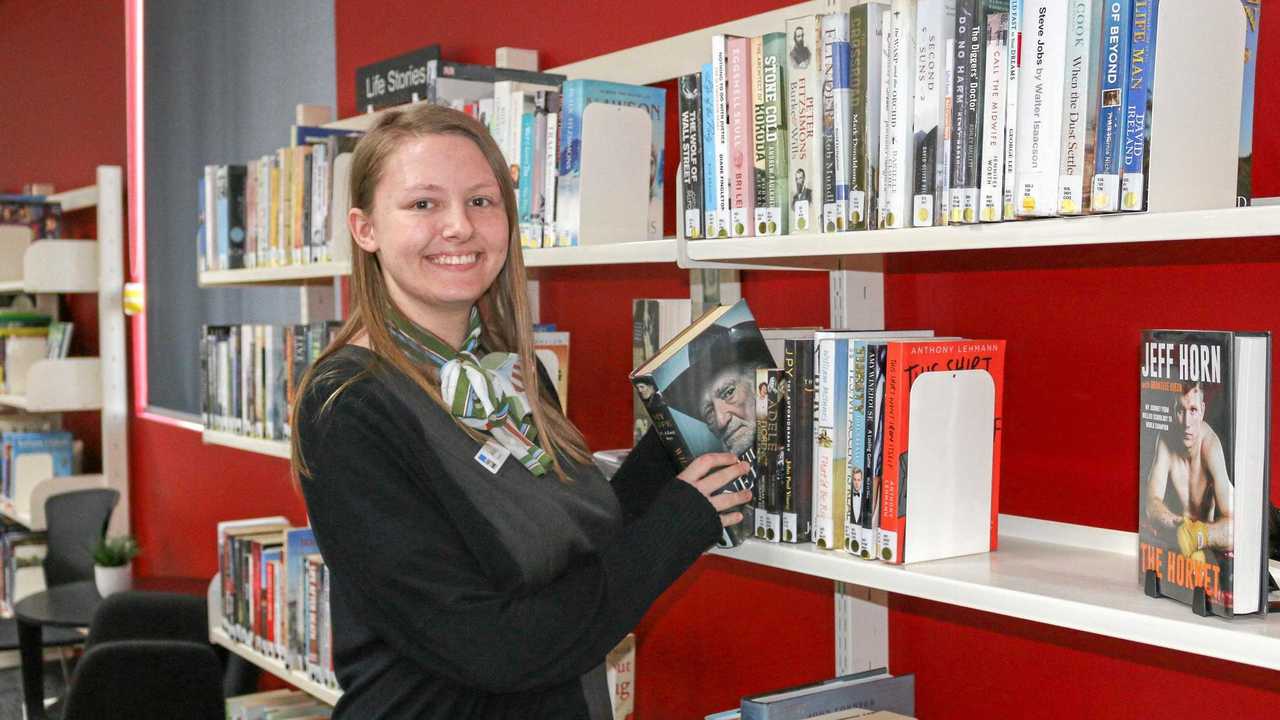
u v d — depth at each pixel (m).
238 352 2.91
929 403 1.46
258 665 3.03
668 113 2.25
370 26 3.25
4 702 4.50
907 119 1.39
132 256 5.16
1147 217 1.16
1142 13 1.17
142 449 4.89
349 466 1.32
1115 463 1.65
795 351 1.55
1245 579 1.16
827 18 1.47
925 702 1.94
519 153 2.03
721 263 1.72
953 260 1.83
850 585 1.93
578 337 2.59
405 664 1.39
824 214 1.50
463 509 1.36
